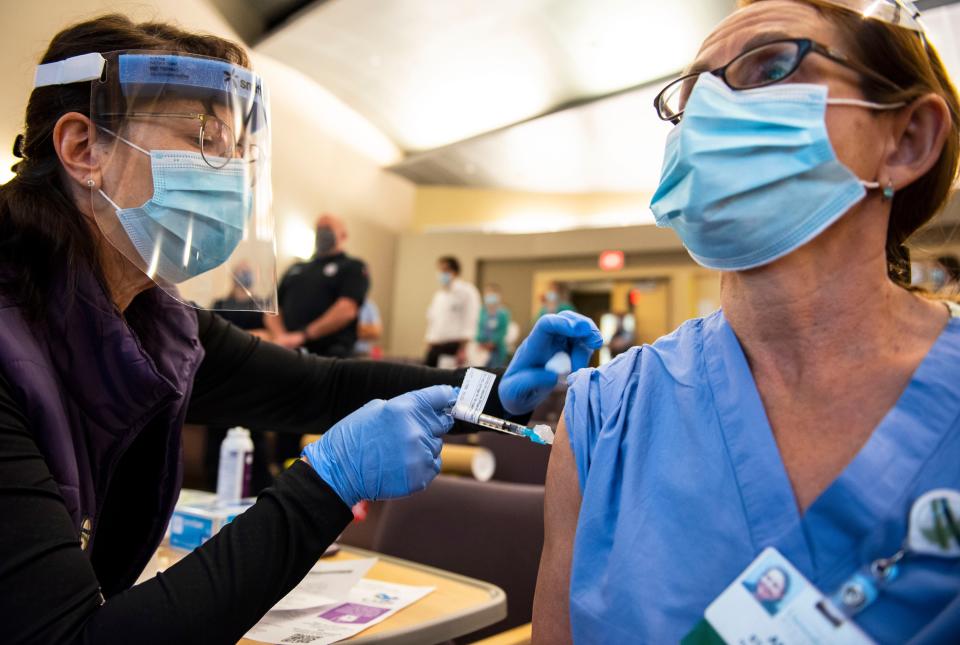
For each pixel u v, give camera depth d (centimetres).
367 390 119
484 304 815
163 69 85
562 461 74
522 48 634
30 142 84
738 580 53
